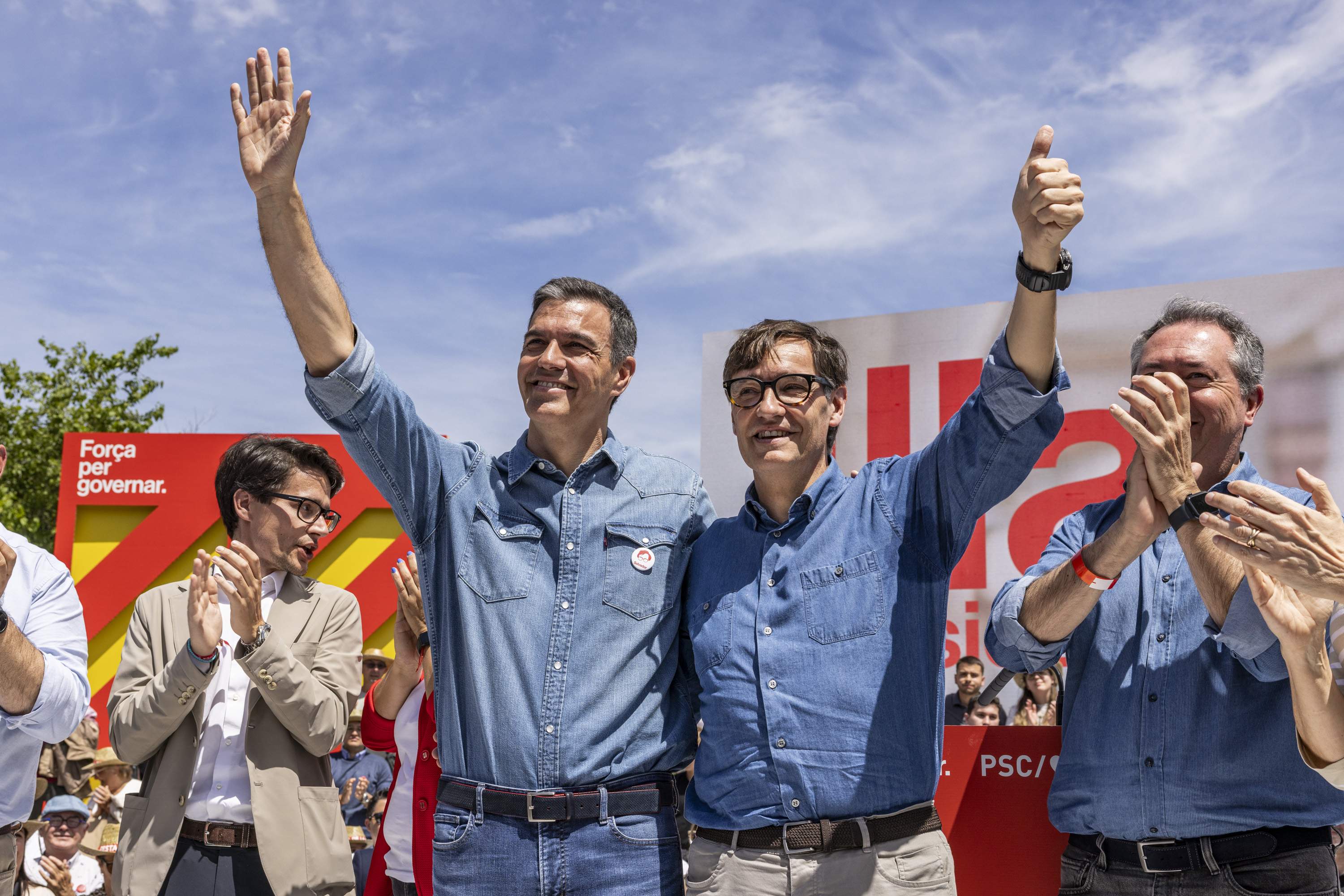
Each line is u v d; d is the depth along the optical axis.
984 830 2.90
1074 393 5.45
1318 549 1.99
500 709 2.40
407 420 2.48
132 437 6.55
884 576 2.37
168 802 3.15
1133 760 2.46
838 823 2.21
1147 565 2.61
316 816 3.27
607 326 2.66
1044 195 2.02
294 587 3.61
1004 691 5.68
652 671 2.48
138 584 6.45
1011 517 5.56
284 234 2.22
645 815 2.40
